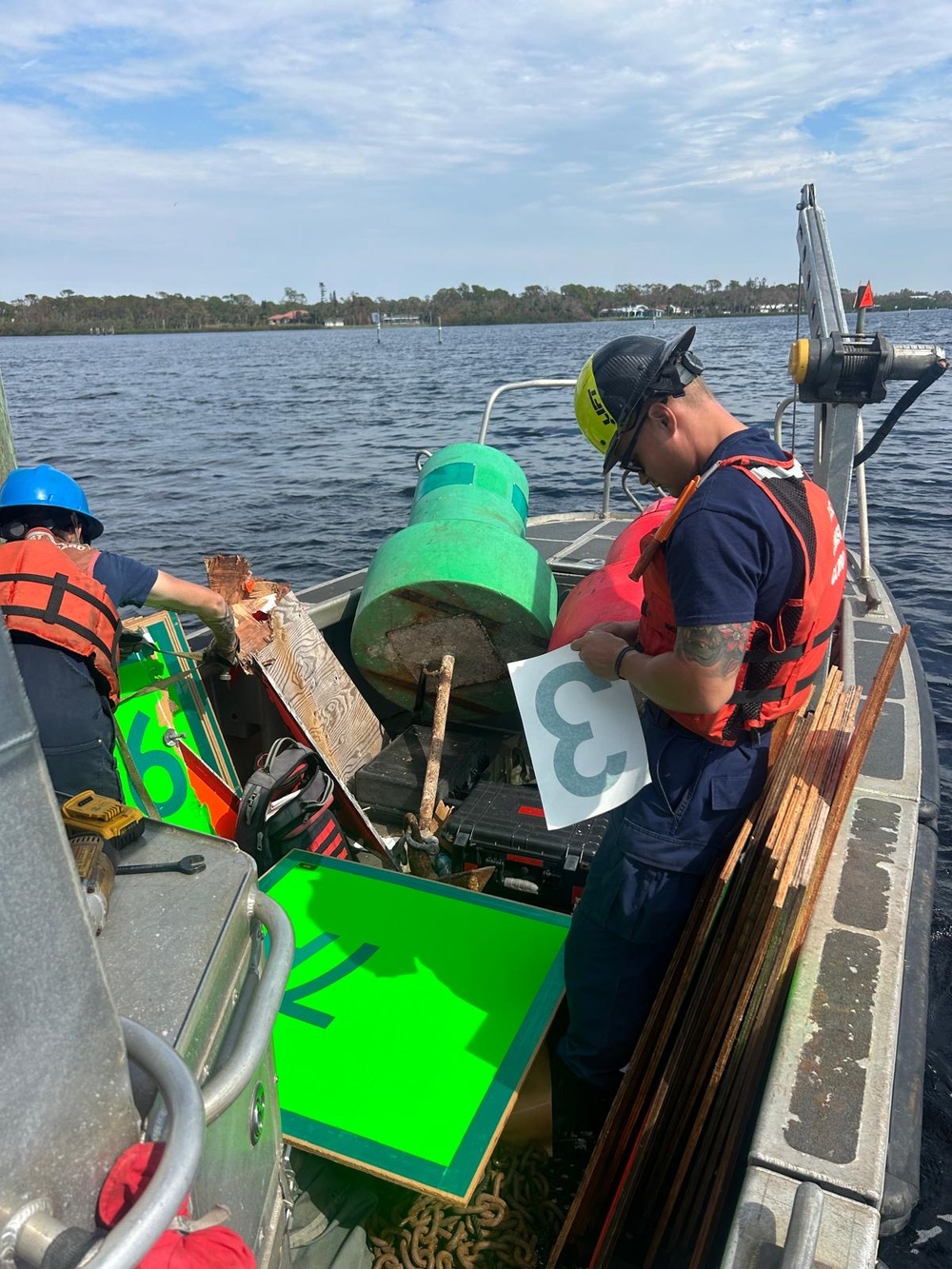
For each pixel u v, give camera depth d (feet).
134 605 8.86
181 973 3.38
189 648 10.87
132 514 49.57
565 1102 7.44
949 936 12.79
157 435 87.66
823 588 5.55
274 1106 4.34
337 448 74.18
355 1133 6.14
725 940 6.17
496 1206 6.48
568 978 6.89
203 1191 3.14
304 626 11.85
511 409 101.09
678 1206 6.21
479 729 13.53
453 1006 7.19
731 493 5.33
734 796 5.99
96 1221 2.52
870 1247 4.13
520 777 13.61
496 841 10.02
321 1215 6.15
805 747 6.30
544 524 19.25
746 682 5.72
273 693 10.91
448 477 14.05
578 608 11.23
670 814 6.07
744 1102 5.49
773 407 75.05
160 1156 2.54
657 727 6.24
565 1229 5.89
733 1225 4.26
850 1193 4.33
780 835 5.59
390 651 12.73
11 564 7.83
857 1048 5.08
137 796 9.39
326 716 11.82
